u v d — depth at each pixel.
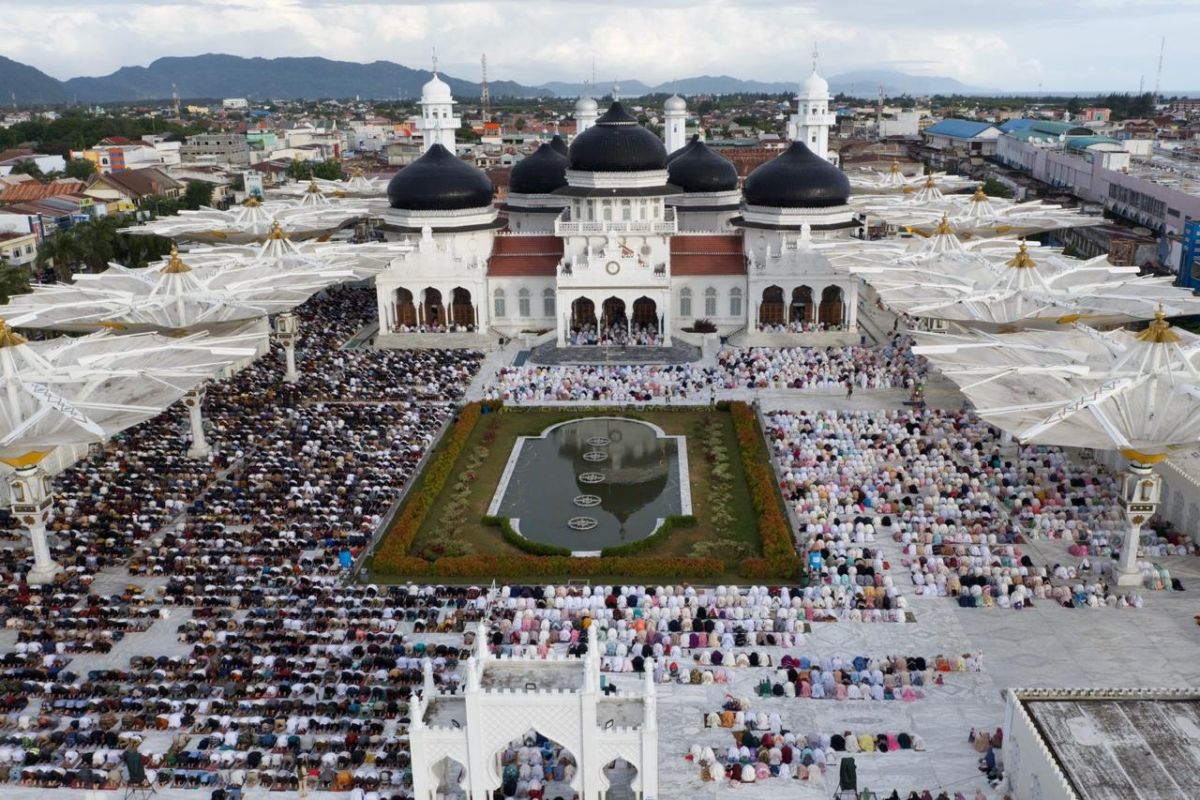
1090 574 69.81
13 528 78.62
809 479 83.19
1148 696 48.44
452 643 61.50
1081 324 85.31
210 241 151.00
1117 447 62.66
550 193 155.25
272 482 83.94
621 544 77.06
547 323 135.25
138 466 89.12
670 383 112.06
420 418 101.06
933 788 49.56
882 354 120.75
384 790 49.09
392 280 132.75
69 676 57.94
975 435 92.44
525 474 91.00
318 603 65.44
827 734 53.47
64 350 79.62
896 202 159.62
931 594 67.31
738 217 143.00
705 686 58.12
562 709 44.91
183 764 51.00
